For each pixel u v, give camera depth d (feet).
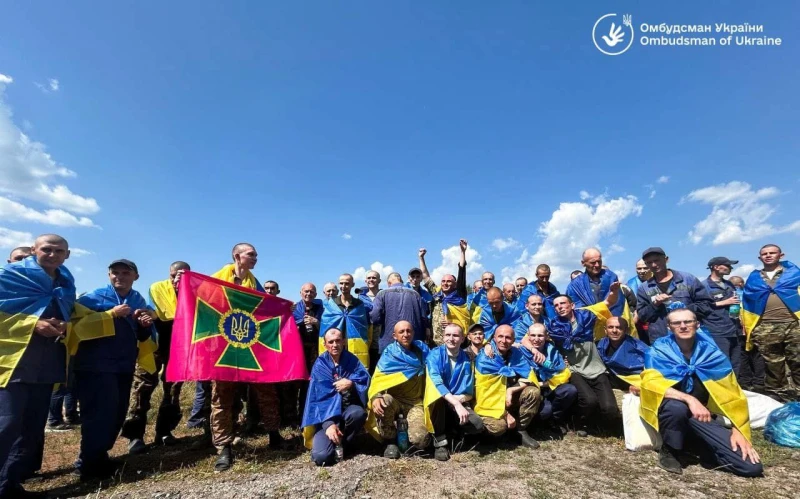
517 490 12.25
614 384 19.48
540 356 17.52
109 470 14.26
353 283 22.22
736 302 21.27
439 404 15.93
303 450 16.51
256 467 14.52
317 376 15.90
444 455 14.84
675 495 11.89
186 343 15.10
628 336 18.28
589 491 12.17
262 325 16.79
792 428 15.55
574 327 18.78
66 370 13.53
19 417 12.01
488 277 26.53
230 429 15.12
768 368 21.27
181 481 13.50
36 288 12.70
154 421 22.68
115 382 14.40
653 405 14.17
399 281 24.94
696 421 13.70
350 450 16.03
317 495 12.00
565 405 17.25
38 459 14.70
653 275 20.27
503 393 16.58
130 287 15.52
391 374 15.87
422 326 21.75
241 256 17.87
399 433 15.43
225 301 16.33
